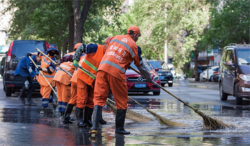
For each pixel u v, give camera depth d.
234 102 15.59
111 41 6.34
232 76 15.08
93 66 7.23
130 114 8.66
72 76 7.89
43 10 27.38
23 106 12.15
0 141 5.12
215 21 31.58
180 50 45.44
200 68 57.25
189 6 43.12
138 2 47.06
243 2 29.36
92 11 26.62
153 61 31.02
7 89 16.77
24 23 31.69
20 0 29.20
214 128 7.32
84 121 7.47
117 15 26.77
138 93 21.11
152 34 46.03
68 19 26.44
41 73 10.38
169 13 44.09
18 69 12.71
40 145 4.94
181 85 34.06
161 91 23.12
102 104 6.28
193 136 6.17
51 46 10.58
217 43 32.50
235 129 7.33
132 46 6.20
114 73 6.08
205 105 13.59
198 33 42.59
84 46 7.05
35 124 7.37
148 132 6.65
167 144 5.24
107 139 5.57
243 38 30.83
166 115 9.88
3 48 55.00
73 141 5.33
